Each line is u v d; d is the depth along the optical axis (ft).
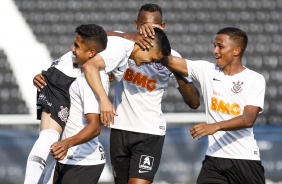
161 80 72.90
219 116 67.92
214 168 68.39
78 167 62.44
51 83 64.39
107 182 103.81
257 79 67.21
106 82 61.31
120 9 166.81
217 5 169.68
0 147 105.40
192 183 107.34
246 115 64.69
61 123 63.16
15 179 104.88
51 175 63.87
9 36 157.79
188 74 69.92
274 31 164.66
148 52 63.93
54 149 55.83
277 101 147.84
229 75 68.13
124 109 73.15
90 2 167.43
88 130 58.34
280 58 157.79
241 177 68.08
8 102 142.72
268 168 109.50
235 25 165.58
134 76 72.13
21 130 119.85
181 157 107.86
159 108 73.97
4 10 163.12
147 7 74.08
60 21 162.61
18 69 150.20
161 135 73.61
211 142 68.59
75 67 65.77
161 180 106.52
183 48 158.10
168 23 163.94
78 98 62.13
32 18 162.61
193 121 130.11
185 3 169.58
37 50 155.12
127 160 74.74
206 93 69.00
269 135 111.55
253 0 171.22
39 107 65.36
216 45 68.03
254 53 158.61
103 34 61.98
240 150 67.41
